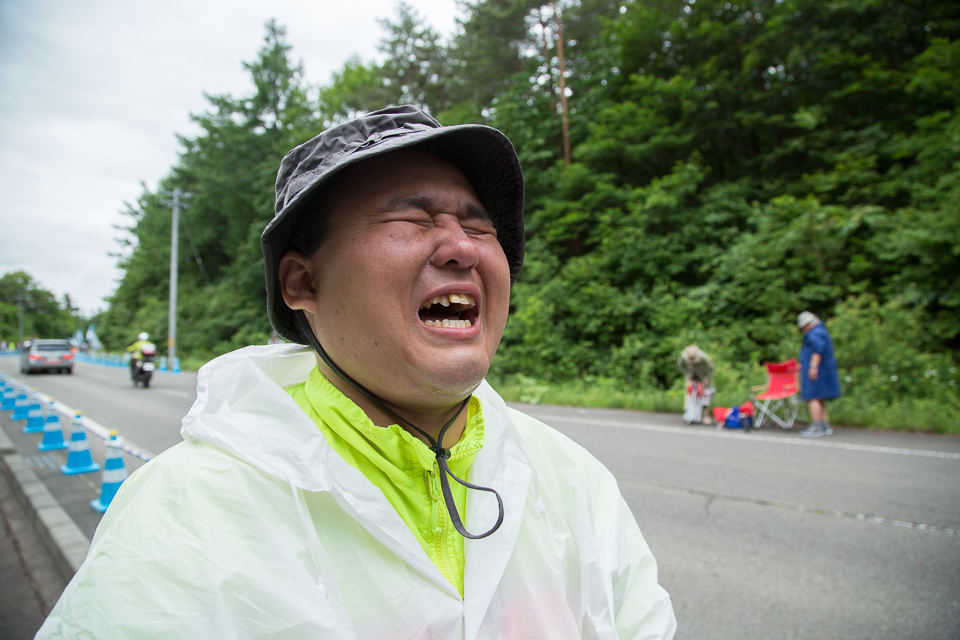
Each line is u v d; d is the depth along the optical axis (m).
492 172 0.84
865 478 4.79
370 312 0.66
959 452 5.64
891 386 8.16
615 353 11.83
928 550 3.33
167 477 0.60
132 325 31.78
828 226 10.85
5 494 4.79
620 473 5.10
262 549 0.56
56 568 3.25
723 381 9.33
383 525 0.62
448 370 0.65
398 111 0.76
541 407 9.71
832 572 3.10
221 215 28.67
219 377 0.75
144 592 0.51
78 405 10.84
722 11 14.35
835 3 13.02
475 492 0.75
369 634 0.58
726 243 12.58
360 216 0.68
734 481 4.79
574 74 17.62
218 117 26.66
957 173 10.05
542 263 14.41
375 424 0.73
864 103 13.77
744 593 2.89
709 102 13.77
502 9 18.30
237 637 0.51
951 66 11.34
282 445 0.63
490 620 0.67
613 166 15.74
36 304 85.56
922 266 10.08
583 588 0.80
